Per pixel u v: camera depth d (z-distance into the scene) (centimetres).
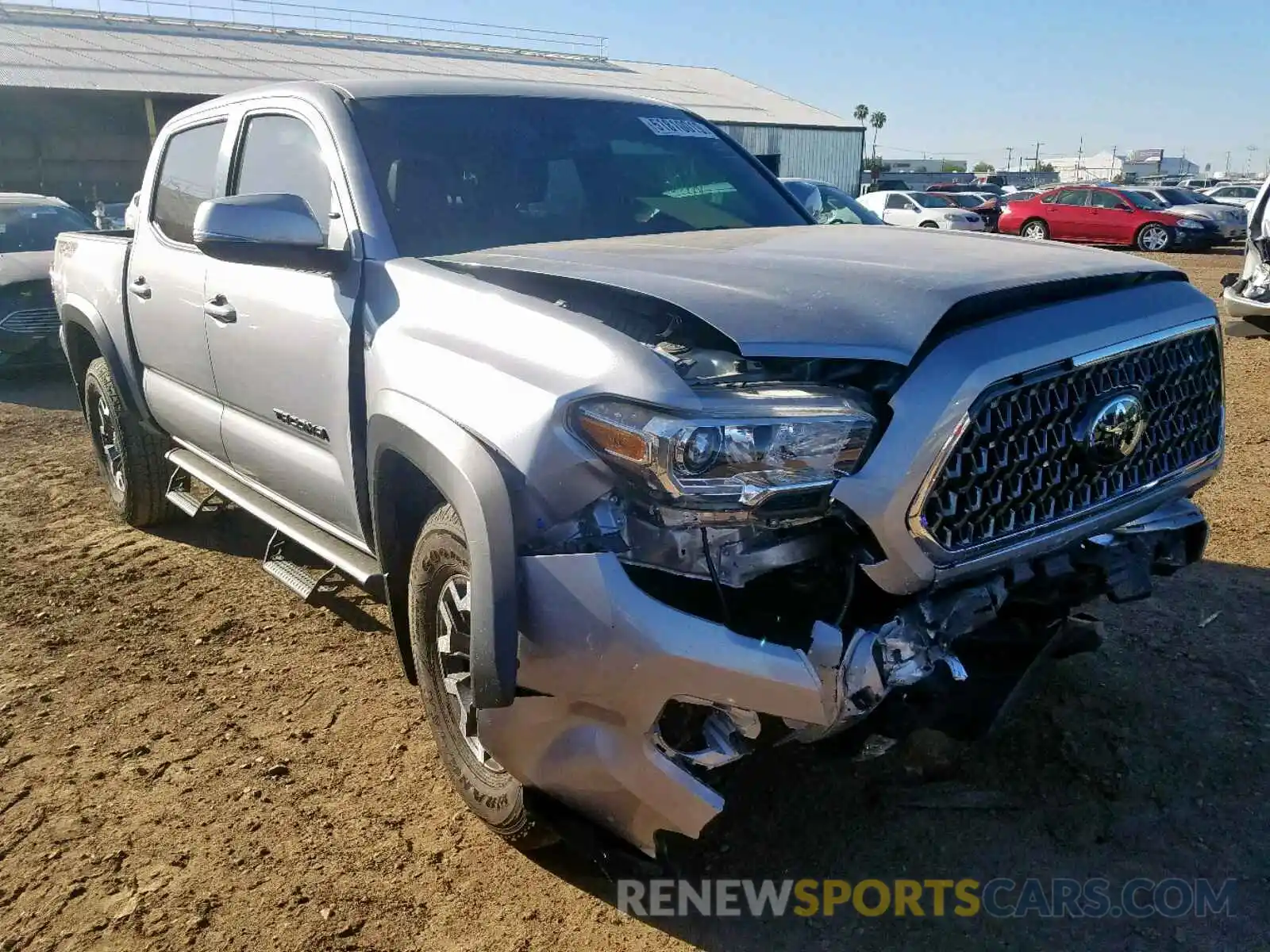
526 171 356
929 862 269
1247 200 3234
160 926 257
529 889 266
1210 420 288
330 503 336
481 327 259
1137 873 261
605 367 223
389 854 281
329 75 3488
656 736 220
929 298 230
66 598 461
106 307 488
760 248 286
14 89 2809
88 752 336
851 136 4244
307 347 323
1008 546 235
